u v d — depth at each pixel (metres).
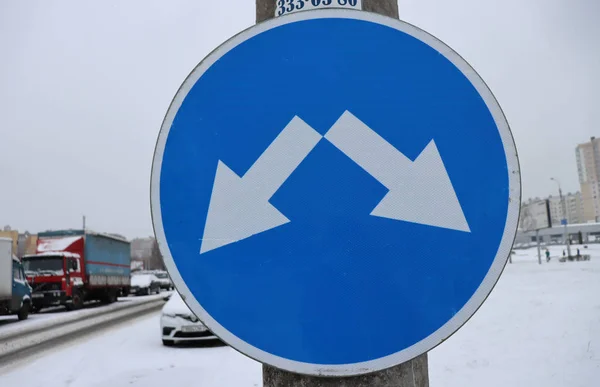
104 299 28.69
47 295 22.12
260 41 1.36
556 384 5.43
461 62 1.32
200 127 1.33
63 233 24.70
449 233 1.25
